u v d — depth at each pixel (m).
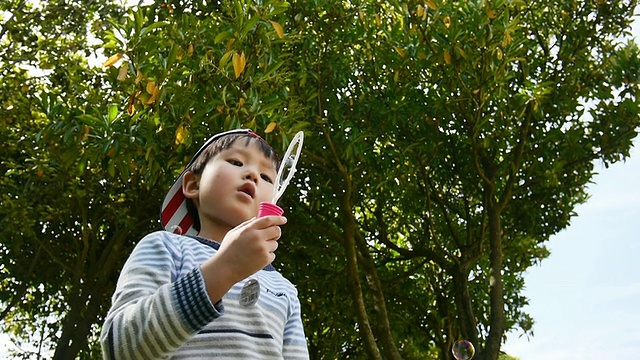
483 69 8.10
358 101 8.99
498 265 9.78
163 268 1.84
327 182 9.15
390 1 8.16
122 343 1.58
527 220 11.24
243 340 1.82
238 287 1.91
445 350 11.65
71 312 10.64
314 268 11.04
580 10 9.95
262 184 2.07
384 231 10.89
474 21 7.86
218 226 2.04
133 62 6.36
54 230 11.68
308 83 8.65
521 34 8.87
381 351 12.46
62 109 7.66
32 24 11.02
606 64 9.95
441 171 10.54
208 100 6.63
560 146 10.09
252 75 6.59
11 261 11.84
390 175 9.37
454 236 10.73
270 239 1.62
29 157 10.28
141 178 10.30
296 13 8.37
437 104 8.72
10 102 10.26
